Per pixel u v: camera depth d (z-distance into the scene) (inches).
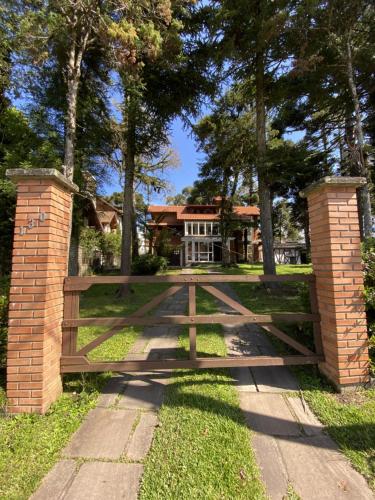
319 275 124.3
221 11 276.5
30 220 104.3
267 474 71.1
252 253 1107.9
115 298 348.2
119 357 147.8
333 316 113.7
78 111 325.1
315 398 106.3
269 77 349.1
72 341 116.3
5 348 123.6
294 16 267.3
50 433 87.5
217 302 307.3
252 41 301.9
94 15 237.0
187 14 279.7
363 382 111.0
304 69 288.4
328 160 440.5
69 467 74.1
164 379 124.3
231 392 111.4
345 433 85.8
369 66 316.2
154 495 64.7
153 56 251.0
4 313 124.2
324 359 122.1
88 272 667.4
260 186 354.9
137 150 376.5
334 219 115.7
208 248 1164.5
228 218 866.8
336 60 317.7
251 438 85.0
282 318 125.1
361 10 285.0
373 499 63.9
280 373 128.5
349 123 408.5
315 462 75.1
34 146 311.7
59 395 111.7
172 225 1214.9
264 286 343.9
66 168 261.4
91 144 355.9
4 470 72.6
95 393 111.1
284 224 1481.3
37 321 100.7
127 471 72.8
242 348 158.7
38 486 68.1
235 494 64.9
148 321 119.7
